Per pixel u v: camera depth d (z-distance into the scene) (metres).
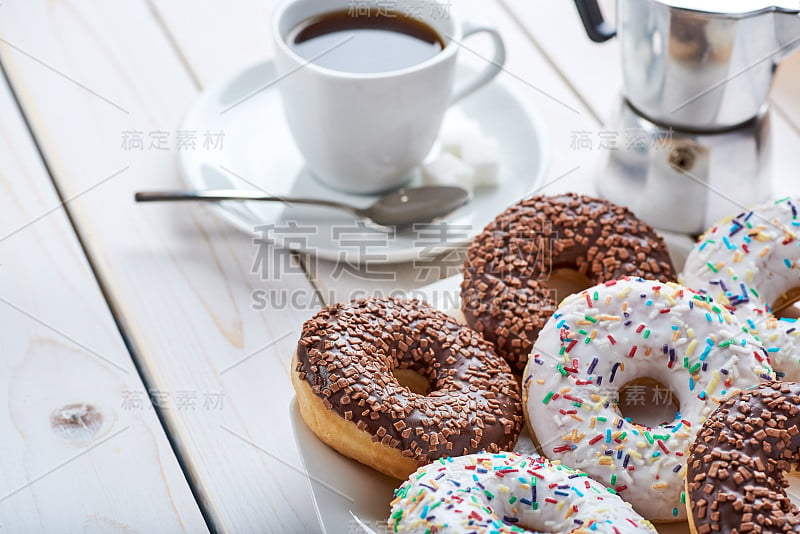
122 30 0.98
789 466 0.70
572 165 0.89
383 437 0.72
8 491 0.76
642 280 0.76
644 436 0.73
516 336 0.77
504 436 0.73
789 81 0.94
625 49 0.82
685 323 0.74
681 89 0.81
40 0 0.99
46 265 0.84
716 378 0.73
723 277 0.78
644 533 0.70
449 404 0.73
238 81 0.92
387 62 0.85
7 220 0.86
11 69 0.94
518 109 0.91
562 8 0.99
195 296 0.83
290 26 0.86
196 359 0.81
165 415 0.78
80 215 0.87
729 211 0.84
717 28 0.79
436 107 0.85
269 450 0.77
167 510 0.75
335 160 0.86
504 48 0.88
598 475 0.72
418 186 0.87
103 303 0.83
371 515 0.72
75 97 0.93
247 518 0.75
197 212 0.87
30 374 0.80
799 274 0.78
